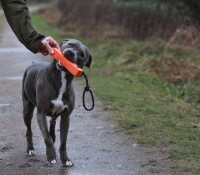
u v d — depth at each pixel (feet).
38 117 23.07
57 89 22.58
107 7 77.61
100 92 39.40
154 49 53.31
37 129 30.12
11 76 48.47
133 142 27.35
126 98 37.50
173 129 29.45
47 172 22.99
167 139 27.53
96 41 66.39
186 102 36.91
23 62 57.52
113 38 65.51
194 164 23.66
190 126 30.07
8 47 73.61
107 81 43.78
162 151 25.66
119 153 25.61
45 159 24.80
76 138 28.25
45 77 22.80
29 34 21.77
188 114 33.12
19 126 30.96
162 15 66.59
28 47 22.00
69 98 22.98
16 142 27.68
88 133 29.19
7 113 34.12
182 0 66.28
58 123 31.24
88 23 77.87
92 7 80.23
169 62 46.55
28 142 25.53
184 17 62.64
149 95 38.70
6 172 23.08
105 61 53.52
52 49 21.66
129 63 50.47
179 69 45.16
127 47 55.62
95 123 31.17
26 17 21.88
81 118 32.37
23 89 25.36
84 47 22.25
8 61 58.44
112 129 29.86
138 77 45.11
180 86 41.50
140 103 35.78
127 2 86.53
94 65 51.67
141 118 31.78
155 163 24.03
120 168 23.48
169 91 40.14
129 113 33.19
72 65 21.35
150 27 64.44
